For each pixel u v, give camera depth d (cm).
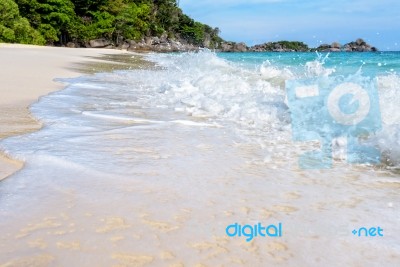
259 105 362
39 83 524
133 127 285
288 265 115
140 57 1894
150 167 196
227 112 346
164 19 6153
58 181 172
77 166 191
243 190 171
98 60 1385
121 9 4694
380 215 149
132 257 115
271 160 216
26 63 862
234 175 190
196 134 271
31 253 115
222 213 148
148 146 235
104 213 143
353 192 172
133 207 149
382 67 731
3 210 142
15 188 162
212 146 241
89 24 4316
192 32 6638
